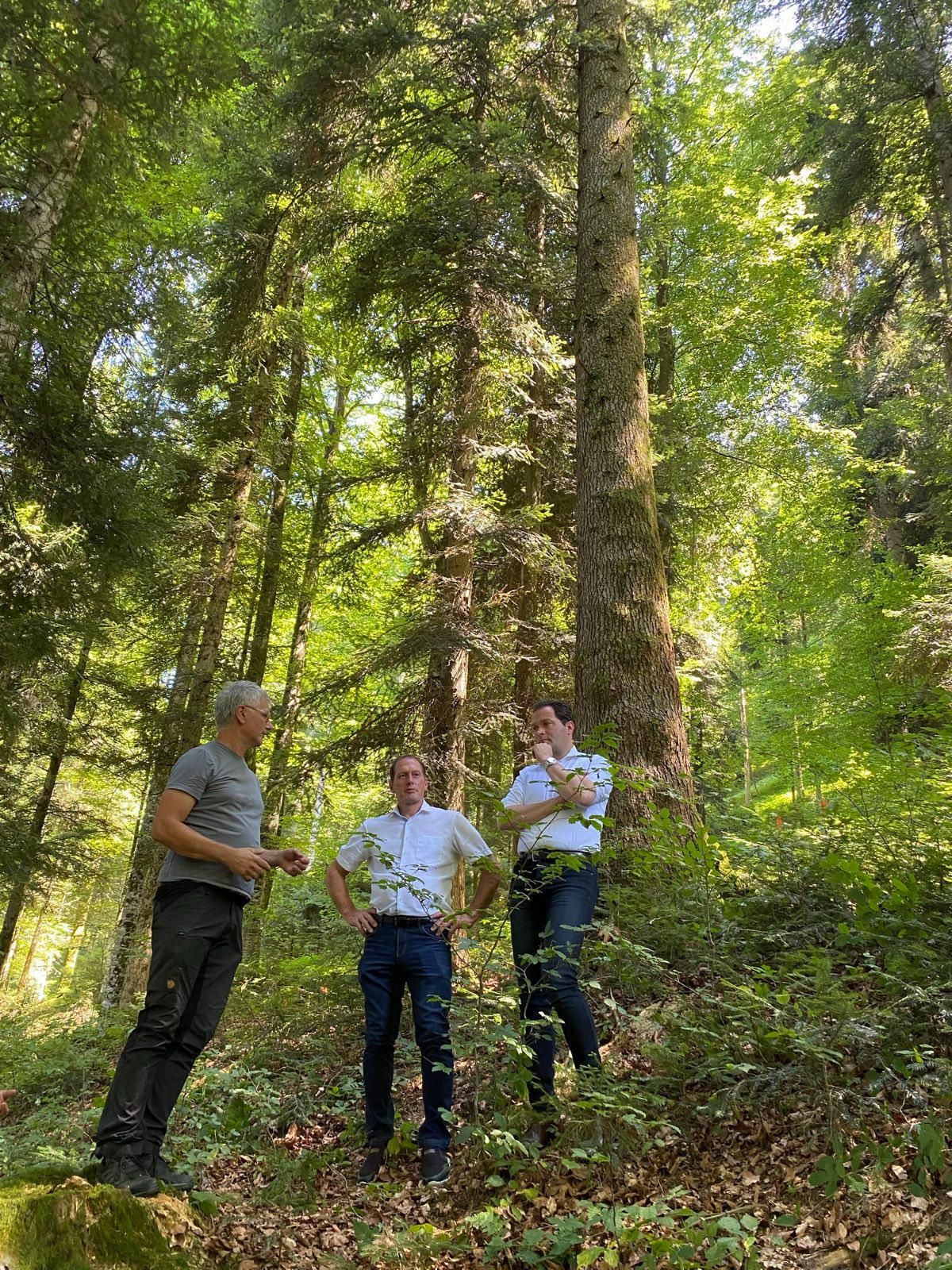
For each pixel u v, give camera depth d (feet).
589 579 21.36
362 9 28.04
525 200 32.19
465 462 29.78
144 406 23.41
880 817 18.06
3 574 21.36
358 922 12.30
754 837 18.70
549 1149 10.28
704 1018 12.10
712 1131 10.75
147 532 22.07
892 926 13.55
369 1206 10.39
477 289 28.71
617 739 13.96
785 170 51.57
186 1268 7.88
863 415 57.41
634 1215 7.79
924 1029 11.19
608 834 18.33
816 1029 10.71
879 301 52.95
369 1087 11.57
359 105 29.81
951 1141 9.18
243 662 44.21
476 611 30.32
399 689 32.17
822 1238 8.40
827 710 35.04
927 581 38.06
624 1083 10.64
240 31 23.50
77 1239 7.42
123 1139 8.93
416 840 12.83
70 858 31.27
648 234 39.68
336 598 39.04
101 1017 20.36
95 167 20.29
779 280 41.34
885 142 46.37
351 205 35.65
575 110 32.89
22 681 29.89
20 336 19.66
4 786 31.55
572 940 11.61
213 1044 16.72
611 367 22.80
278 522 40.81
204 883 9.77
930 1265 6.75
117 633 34.40
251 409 36.81
